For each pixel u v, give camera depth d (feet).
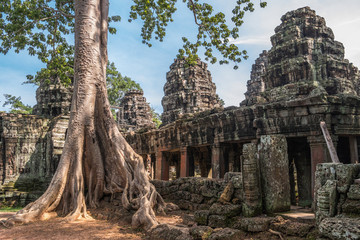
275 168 20.66
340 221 13.30
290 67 75.92
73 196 34.47
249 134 45.19
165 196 36.86
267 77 83.56
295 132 39.88
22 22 57.67
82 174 36.76
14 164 76.18
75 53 41.01
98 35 42.32
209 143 52.49
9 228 27.99
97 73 40.96
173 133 63.26
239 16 57.41
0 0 59.36
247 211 20.15
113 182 37.01
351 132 39.27
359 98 39.65
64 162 36.47
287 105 40.47
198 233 19.02
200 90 127.24
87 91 39.65
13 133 77.30
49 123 82.12
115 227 27.09
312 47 77.77
